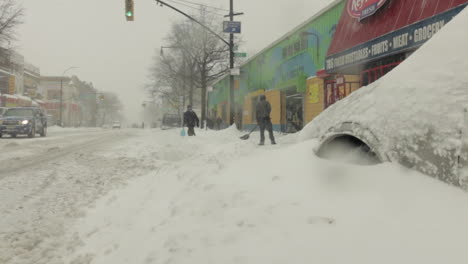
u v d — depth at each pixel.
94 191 5.47
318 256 1.72
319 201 2.36
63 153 11.16
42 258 2.89
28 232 3.47
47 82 82.00
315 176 2.79
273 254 1.83
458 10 6.21
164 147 12.82
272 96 19.86
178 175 4.86
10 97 44.06
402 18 7.84
